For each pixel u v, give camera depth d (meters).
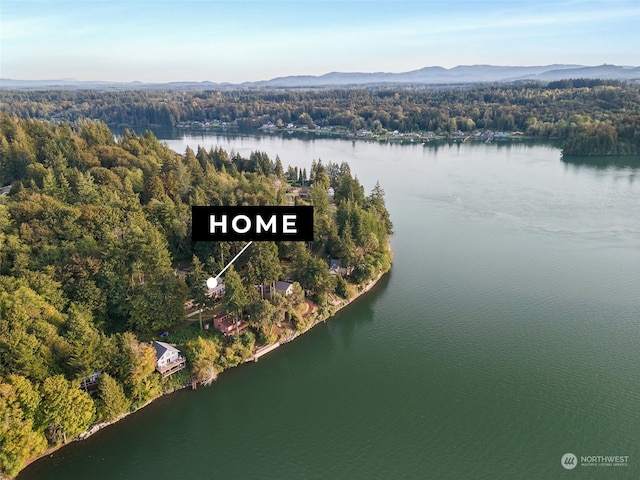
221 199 150.50
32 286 93.44
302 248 125.19
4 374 76.12
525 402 92.94
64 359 82.31
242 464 80.69
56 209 119.56
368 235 143.75
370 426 88.44
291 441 85.31
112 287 101.12
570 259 155.25
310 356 108.25
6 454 71.00
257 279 111.69
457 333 115.69
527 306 126.38
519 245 168.00
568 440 84.00
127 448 82.44
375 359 107.31
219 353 100.38
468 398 94.75
